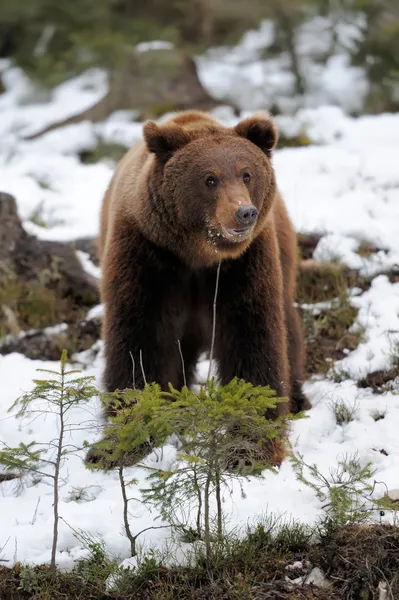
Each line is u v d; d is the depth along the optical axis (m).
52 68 27.02
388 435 10.58
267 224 11.17
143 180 10.97
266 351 11.03
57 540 9.02
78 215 17.86
